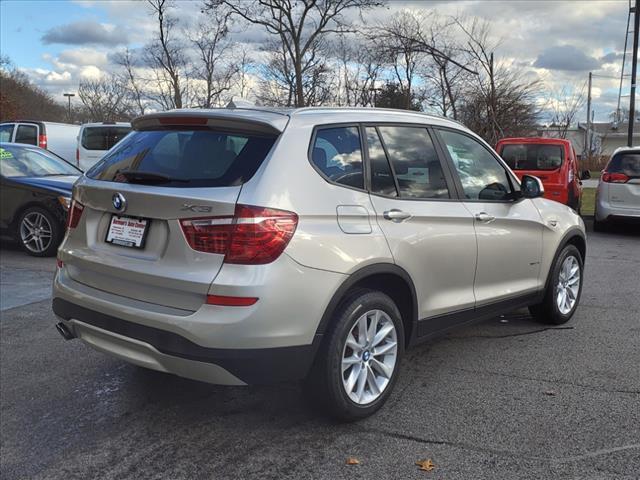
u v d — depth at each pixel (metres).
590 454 3.11
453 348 4.76
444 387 3.99
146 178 3.26
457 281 4.06
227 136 3.30
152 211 3.13
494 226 4.34
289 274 2.98
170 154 3.37
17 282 6.91
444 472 2.96
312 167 3.23
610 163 11.10
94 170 3.69
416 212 3.70
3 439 3.35
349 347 3.37
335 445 3.23
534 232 4.80
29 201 8.33
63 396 3.89
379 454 3.14
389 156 3.72
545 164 10.87
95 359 4.54
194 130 3.44
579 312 5.80
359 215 3.36
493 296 4.41
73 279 3.54
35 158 9.27
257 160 3.11
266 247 2.92
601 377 4.14
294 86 31.00
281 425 3.47
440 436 3.32
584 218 12.79
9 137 15.63
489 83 20.95
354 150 3.53
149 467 3.04
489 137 20.88
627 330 5.21
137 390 3.98
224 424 3.49
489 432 3.36
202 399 3.83
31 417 3.61
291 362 3.05
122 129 15.22
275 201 2.99
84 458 3.14
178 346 2.95
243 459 3.11
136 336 3.10
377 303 3.44
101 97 47.47
